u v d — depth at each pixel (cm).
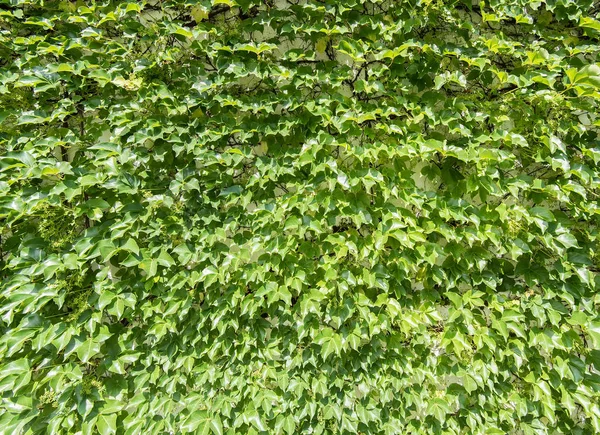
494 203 160
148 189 152
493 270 159
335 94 157
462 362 160
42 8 156
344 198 154
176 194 151
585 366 151
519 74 156
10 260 147
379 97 167
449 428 157
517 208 151
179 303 153
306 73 157
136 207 149
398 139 156
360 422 160
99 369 150
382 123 157
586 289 153
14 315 146
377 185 158
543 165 159
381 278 154
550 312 151
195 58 165
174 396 156
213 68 169
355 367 159
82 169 146
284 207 152
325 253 158
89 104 152
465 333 158
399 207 157
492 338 153
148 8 162
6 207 138
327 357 161
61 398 144
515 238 153
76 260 143
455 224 164
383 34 153
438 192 162
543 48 155
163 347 157
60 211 148
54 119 155
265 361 158
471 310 158
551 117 156
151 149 159
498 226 155
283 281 158
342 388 160
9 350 134
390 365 158
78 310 146
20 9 151
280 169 154
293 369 160
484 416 157
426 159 155
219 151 164
